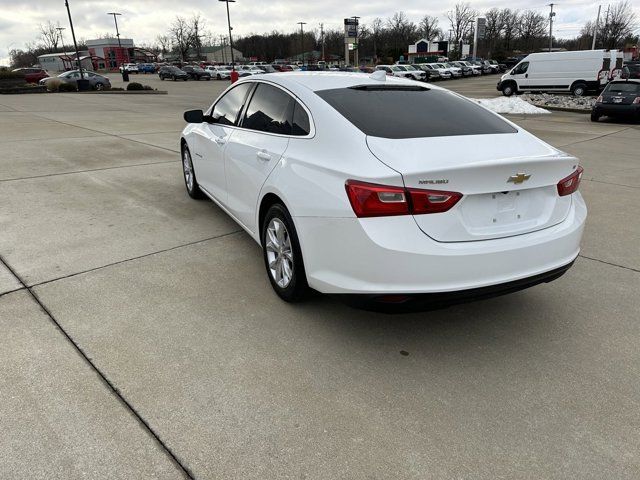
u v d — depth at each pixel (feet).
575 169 9.63
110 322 10.15
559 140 38.32
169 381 8.40
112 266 12.80
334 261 8.81
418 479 6.62
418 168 8.01
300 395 8.16
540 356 9.34
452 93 12.19
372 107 10.16
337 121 9.58
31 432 7.20
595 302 11.44
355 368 8.89
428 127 9.64
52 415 7.54
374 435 7.36
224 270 12.72
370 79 11.70
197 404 7.88
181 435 7.26
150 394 8.07
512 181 8.50
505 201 8.71
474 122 10.28
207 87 126.52
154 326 10.05
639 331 10.23
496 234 8.63
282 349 9.40
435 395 8.23
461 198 8.18
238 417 7.64
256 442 7.18
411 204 8.00
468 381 8.60
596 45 257.55
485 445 7.20
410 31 319.27
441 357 9.26
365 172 8.26
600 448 7.16
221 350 9.32
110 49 327.67
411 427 7.53
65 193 19.48
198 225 16.05
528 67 83.71
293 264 10.22
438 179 7.98
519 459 6.96
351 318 10.53
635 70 95.96
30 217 16.47
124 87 126.11
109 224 15.96
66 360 8.86
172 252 13.79
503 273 8.61
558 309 11.11
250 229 12.61
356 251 8.34
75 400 7.87
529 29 302.25
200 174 16.76
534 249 8.82
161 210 17.54
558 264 9.34
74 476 6.52
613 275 12.90
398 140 8.96
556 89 82.33
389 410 7.87
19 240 14.43
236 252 13.88
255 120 12.48
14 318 10.19
